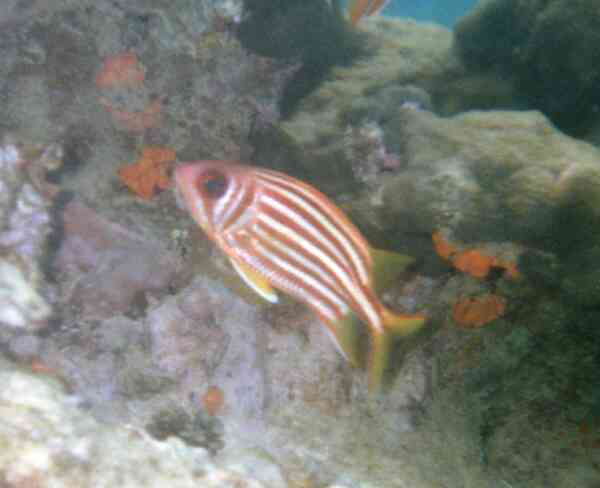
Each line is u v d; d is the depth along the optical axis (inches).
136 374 19.4
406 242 23.1
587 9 33.1
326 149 26.0
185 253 23.0
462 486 20.0
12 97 24.9
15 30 24.8
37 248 19.6
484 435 21.8
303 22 30.0
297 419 20.9
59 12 24.8
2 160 19.4
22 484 13.5
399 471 19.8
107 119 25.6
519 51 36.6
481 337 22.4
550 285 21.2
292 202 15.5
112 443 14.9
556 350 21.4
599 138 35.4
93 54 25.5
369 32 41.2
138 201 24.4
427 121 25.0
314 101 32.0
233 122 27.1
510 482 20.7
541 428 21.4
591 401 20.9
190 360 20.0
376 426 21.4
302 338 22.7
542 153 22.3
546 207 20.7
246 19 28.1
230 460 16.6
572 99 35.8
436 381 22.5
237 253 16.0
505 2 36.3
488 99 37.6
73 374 18.0
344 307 15.7
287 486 16.7
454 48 39.9
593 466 20.5
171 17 25.8
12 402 14.8
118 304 21.4
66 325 20.0
